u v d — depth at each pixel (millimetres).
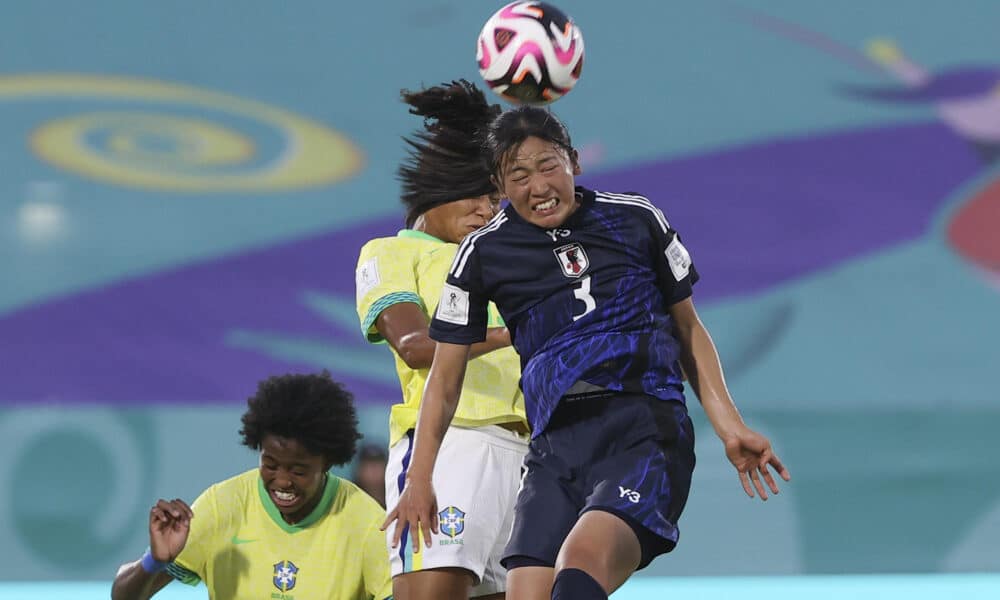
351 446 15523
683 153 66062
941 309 58000
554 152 12969
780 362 55094
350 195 62062
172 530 15086
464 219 16188
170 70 67062
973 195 64438
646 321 13070
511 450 15234
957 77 70062
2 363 50812
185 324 54031
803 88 69688
